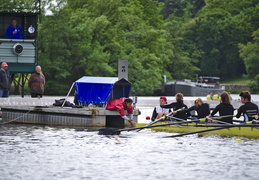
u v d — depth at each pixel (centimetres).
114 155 3947
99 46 19812
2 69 7175
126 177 3139
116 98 6881
